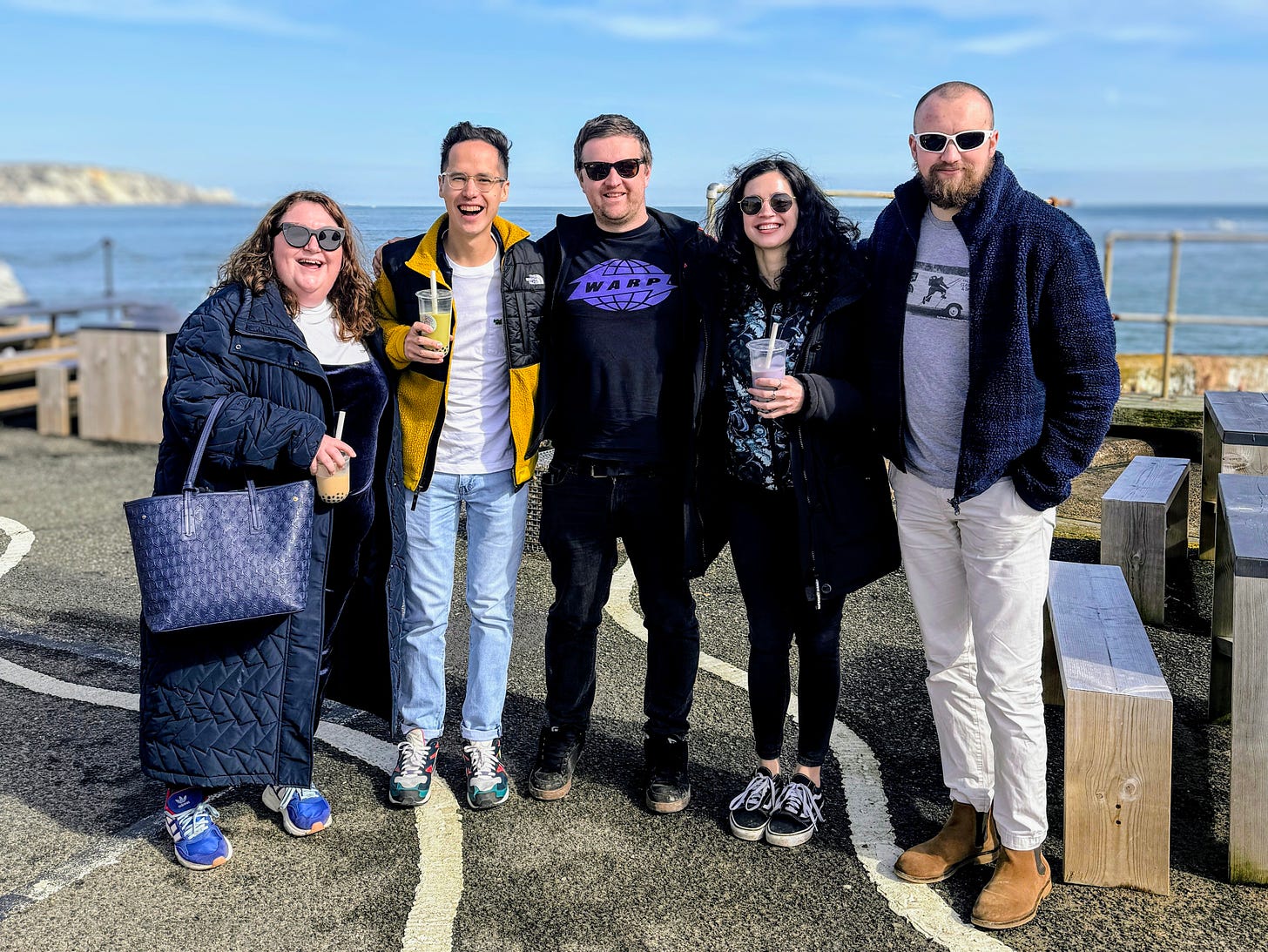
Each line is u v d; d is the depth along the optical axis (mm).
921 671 4098
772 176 2637
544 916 2604
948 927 2572
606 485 2955
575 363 2936
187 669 2631
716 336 2795
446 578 3102
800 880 2766
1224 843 2932
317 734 3576
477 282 2949
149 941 2500
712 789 3236
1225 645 3592
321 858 2855
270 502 2529
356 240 2838
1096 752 2664
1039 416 2443
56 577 5148
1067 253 2334
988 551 2545
